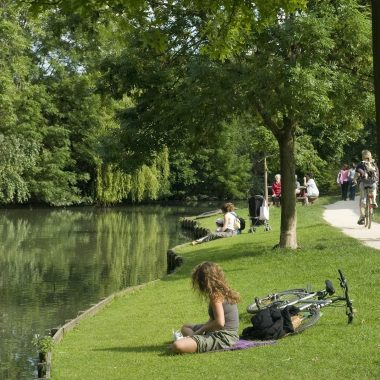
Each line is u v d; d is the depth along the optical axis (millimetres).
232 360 9336
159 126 19906
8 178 52625
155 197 65625
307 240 21266
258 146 31516
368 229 23156
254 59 16812
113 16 10477
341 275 10930
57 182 64312
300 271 16031
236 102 16703
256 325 10250
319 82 16266
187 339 9984
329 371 8555
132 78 19516
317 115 17812
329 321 10953
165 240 35531
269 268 16984
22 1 9453
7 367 12734
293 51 17266
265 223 27625
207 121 17828
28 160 54719
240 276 16516
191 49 18391
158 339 11602
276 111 17125
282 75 16094
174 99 19094
